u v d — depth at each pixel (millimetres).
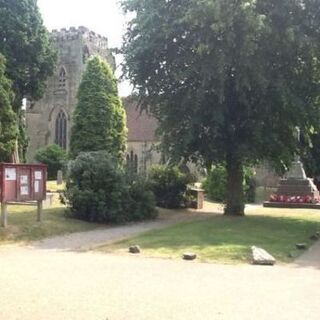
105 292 9281
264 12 21672
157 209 25156
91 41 70875
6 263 12242
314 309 8469
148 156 56906
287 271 11906
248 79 21703
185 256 13281
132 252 14109
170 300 8805
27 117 69938
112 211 21094
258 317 7945
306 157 30297
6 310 7988
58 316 7727
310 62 23125
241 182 24812
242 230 18531
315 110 23656
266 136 23109
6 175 17188
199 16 20453
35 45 39438
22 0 38906
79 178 21578
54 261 12586
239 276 11133
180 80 23000
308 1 22016
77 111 50656
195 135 23469
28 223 18078
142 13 23500
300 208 31422
